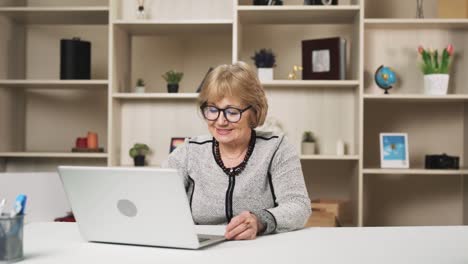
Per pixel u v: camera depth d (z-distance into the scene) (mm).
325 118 3562
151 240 1399
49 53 3863
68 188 1441
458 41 3598
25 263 1223
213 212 1814
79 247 1404
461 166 3643
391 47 3623
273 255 1297
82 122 3861
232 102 1716
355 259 1257
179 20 3385
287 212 1654
